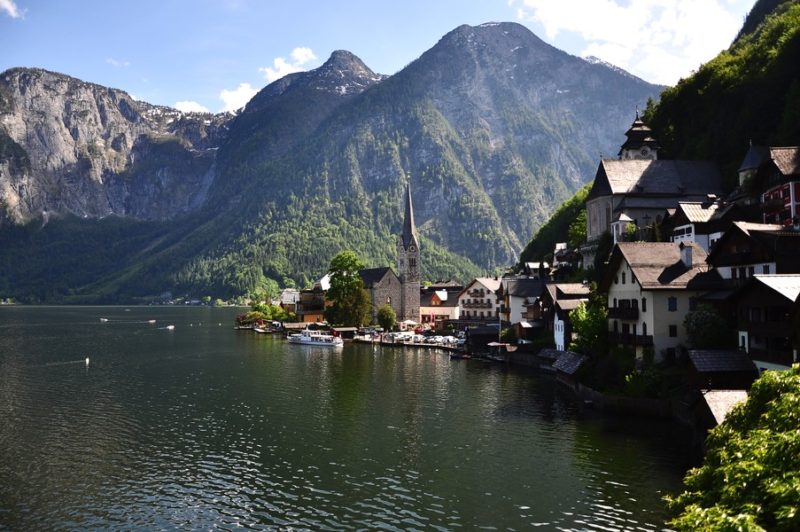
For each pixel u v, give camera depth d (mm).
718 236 95375
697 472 30156
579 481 49875
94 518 44000
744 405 32094
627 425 66562
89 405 78812
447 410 75250
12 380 98062
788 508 22172
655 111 187250
